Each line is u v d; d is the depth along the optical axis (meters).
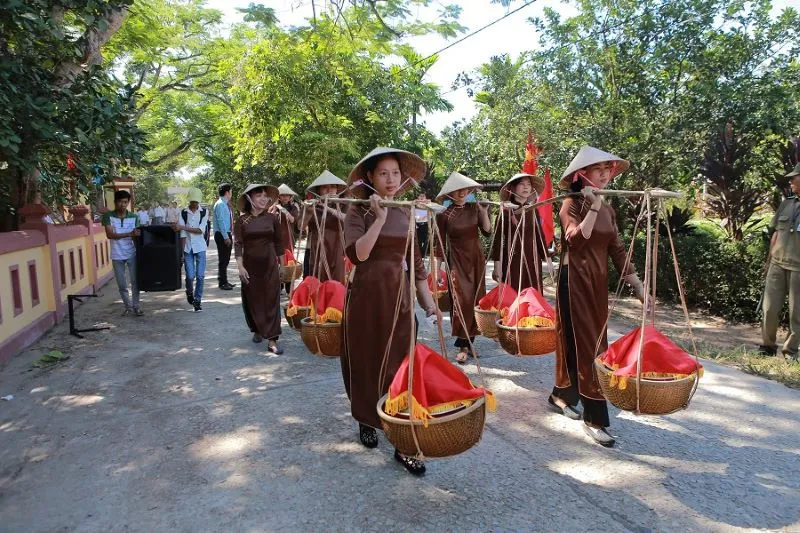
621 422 4.00
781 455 3.45
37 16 5.74
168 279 8.12
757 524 2.74
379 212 3.06
